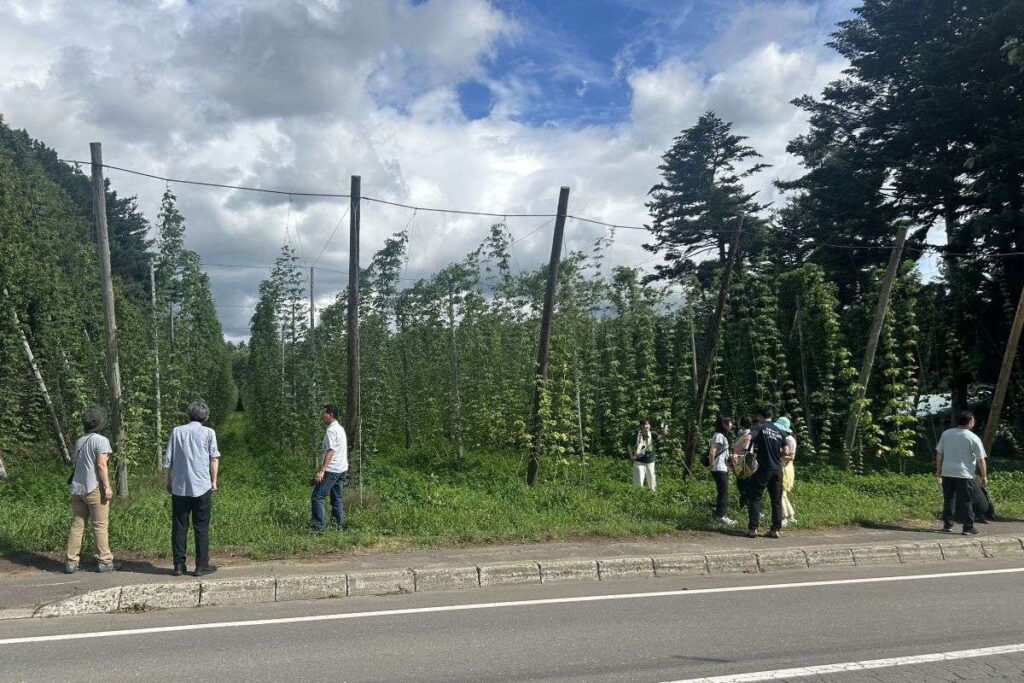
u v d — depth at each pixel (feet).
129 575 24.32
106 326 38.91
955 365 71.82
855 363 71.82
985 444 53.06
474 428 69.15
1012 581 27.32
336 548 28.68
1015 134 67.36
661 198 116.67
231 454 80.89
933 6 78.95
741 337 70.85
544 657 17.72
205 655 17.67
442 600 23.59
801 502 42.50
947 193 75.56
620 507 39.32
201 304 60.34
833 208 86.43
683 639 19.34
